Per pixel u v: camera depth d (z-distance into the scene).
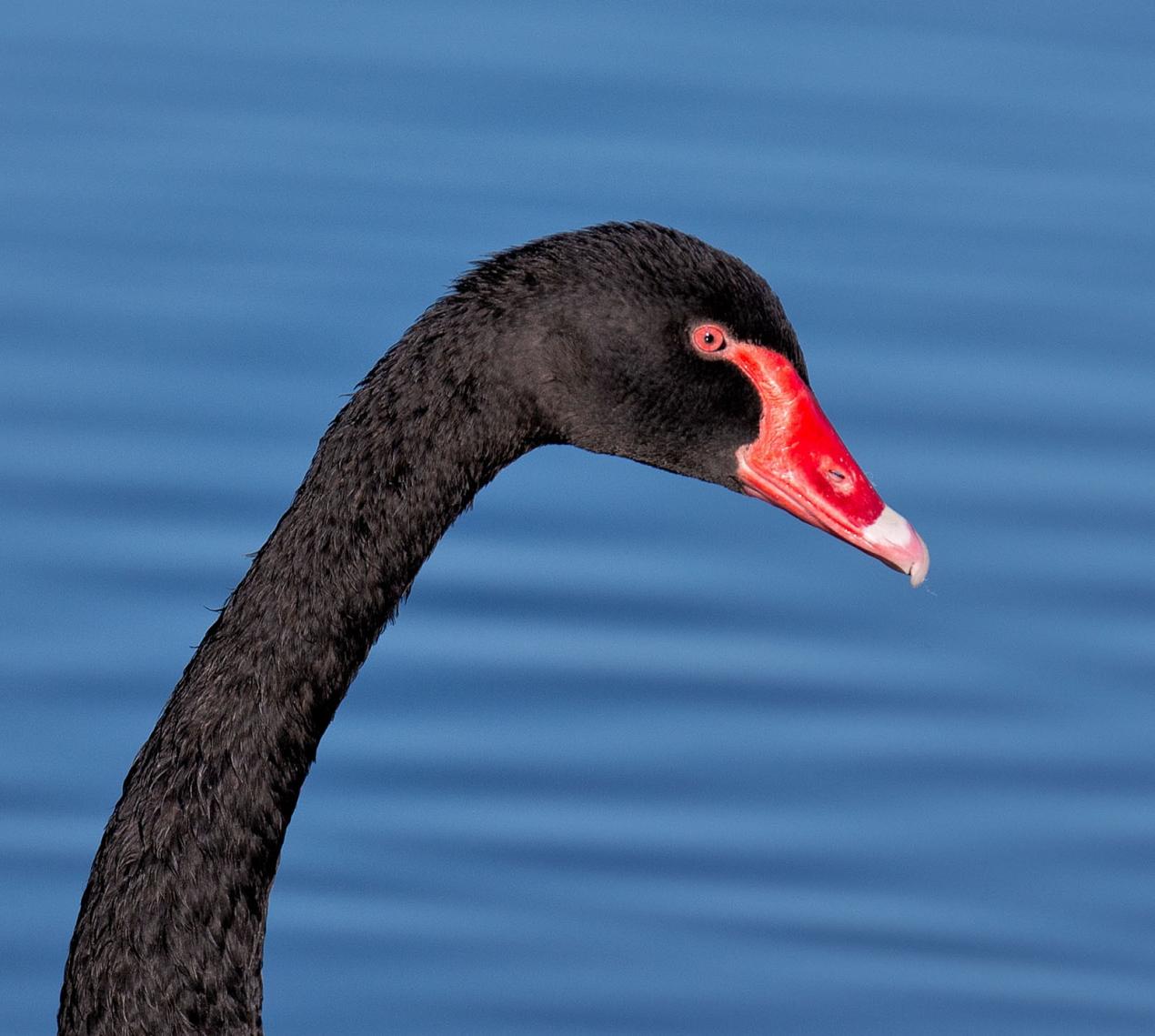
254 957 6.79
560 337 7.18
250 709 6.80
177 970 6.58
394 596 7.07
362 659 7.06
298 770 6.90
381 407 7.04
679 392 7.49
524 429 7.24
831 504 7.73
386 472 6.99
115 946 6.54
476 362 7.07
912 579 7.78
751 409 7.69
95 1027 6.54
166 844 6.61
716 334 7.48
